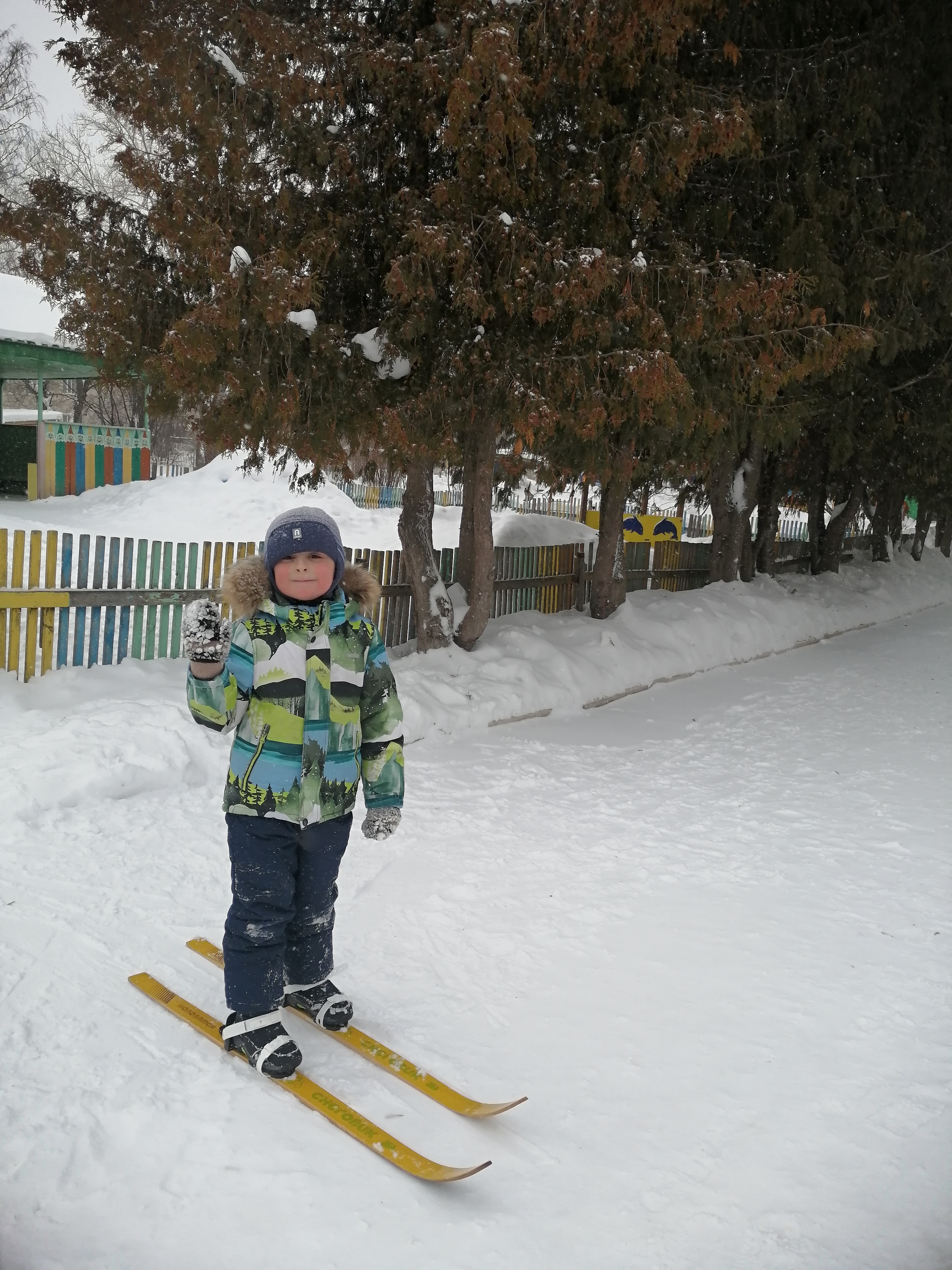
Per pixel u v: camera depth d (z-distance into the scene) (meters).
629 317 6.09
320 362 6.00
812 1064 2.95
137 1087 2.58
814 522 16.50
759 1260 2.13
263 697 2.66
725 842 5.02
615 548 10.14
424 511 7.81
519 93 5.51
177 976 3.19
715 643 10.48
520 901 4.09
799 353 7.53
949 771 6.62
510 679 7.69
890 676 10.41
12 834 4.15
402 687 6.84
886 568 18.42
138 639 6.32
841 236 9.19
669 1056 2.96
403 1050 2.90
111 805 4.62
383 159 6.45
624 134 6.41
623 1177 2.39
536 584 10.02
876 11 9.67
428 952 3.57
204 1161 2.32
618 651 9.02
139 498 19.48
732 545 12.89
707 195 8.12
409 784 5.55
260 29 5.40
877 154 10.00
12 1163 2.24
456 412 6.36
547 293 5.89
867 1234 2.23
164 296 6.34
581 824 5.18
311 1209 2.20
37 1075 2.58
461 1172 2.24
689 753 6.88
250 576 2.70
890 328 9.69
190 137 5.82
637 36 6.04
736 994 3.38
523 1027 3.08
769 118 8.13
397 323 6.12
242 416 6.18
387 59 5.79
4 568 5.62
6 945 3.26
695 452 9.18
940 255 10.47
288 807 2.66
